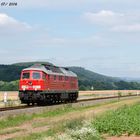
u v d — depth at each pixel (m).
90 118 28.11
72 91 58.69
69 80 57.50
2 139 20.81
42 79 48.09
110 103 54.69
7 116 32.06
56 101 56.09
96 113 34.84
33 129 25.45
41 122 29.52
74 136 19.45
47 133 22.34
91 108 43.91
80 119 27.45
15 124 28.31
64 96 55.25
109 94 113.12
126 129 21.84
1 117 31.50
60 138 18.95
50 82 50.19
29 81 48.16
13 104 49.94
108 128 22.02
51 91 50.41
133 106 39.59
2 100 62.09
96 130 21.20
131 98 75.44
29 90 48.03
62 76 54.50
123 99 69.12
